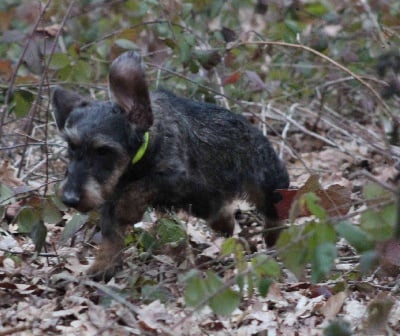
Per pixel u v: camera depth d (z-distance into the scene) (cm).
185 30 1306
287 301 873
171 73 1259
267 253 803
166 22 1289
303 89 1454
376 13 1305
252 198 1083
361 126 1478
